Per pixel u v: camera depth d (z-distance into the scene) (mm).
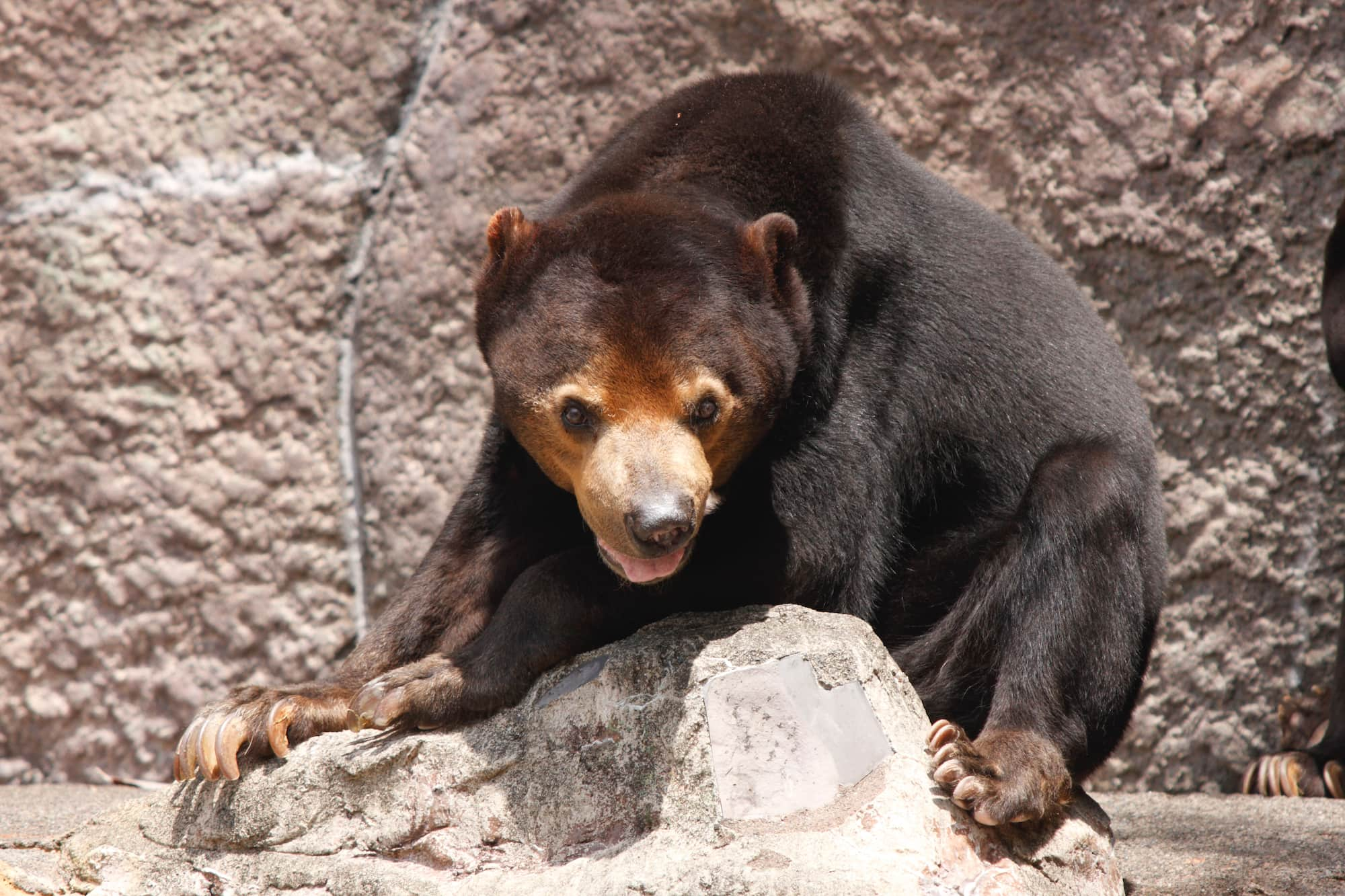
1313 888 7535
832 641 7027
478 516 8578
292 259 12539
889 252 8336
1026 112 11922
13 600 12672
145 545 12547
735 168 8281
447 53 12359
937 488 8727
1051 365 8633
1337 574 12102
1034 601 8000
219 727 7406
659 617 7656
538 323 7168
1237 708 12102
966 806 6742
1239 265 11891
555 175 12227
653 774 6719
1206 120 11766
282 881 6992
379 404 12453
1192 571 12031
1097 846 7234
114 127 12445
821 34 11945
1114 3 11805
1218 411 11992
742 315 7246
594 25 12148
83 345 12430
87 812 9641
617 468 6793
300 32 12500
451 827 6965
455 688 7379
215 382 12531
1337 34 11742
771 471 7855
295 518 12609
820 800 6559
